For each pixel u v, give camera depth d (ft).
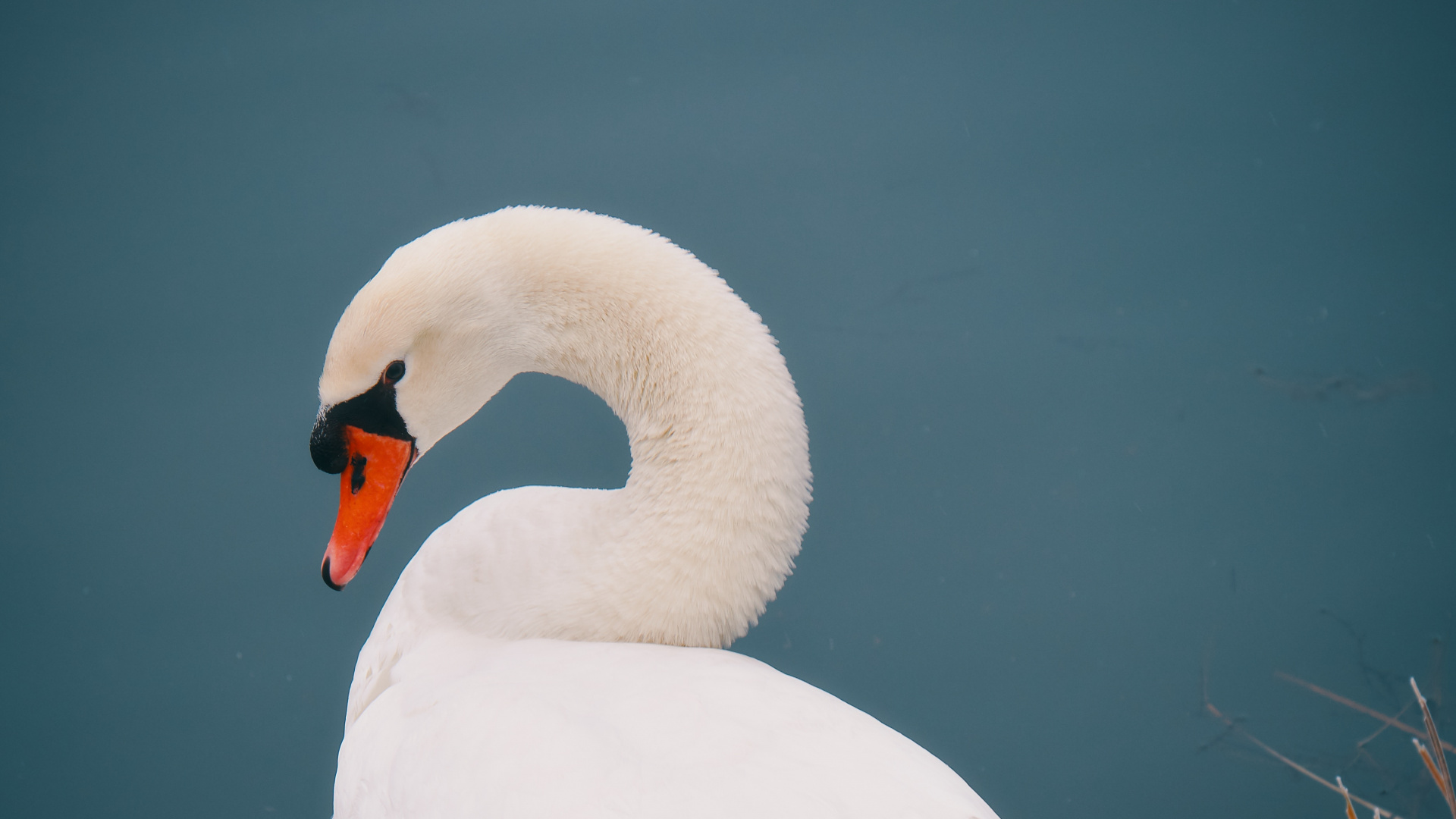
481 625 20.70
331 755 29.45
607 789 15.21
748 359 20.03
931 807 14.83
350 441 20.49
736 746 15.66
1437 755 20.04
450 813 16.14
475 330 20.26
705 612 19.85
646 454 20.58
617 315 20.21
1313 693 28.66
